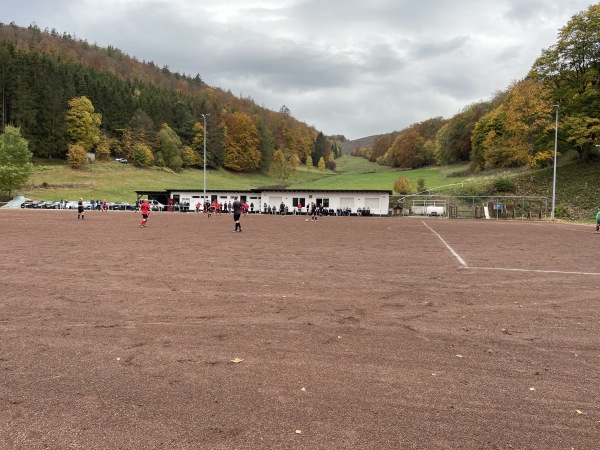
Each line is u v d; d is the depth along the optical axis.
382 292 8.57
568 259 13.72
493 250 16.27
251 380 4.36
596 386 4.33
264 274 10.46
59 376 4.41
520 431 3.47
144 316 6.66
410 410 3.78
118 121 111.56
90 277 9.81
